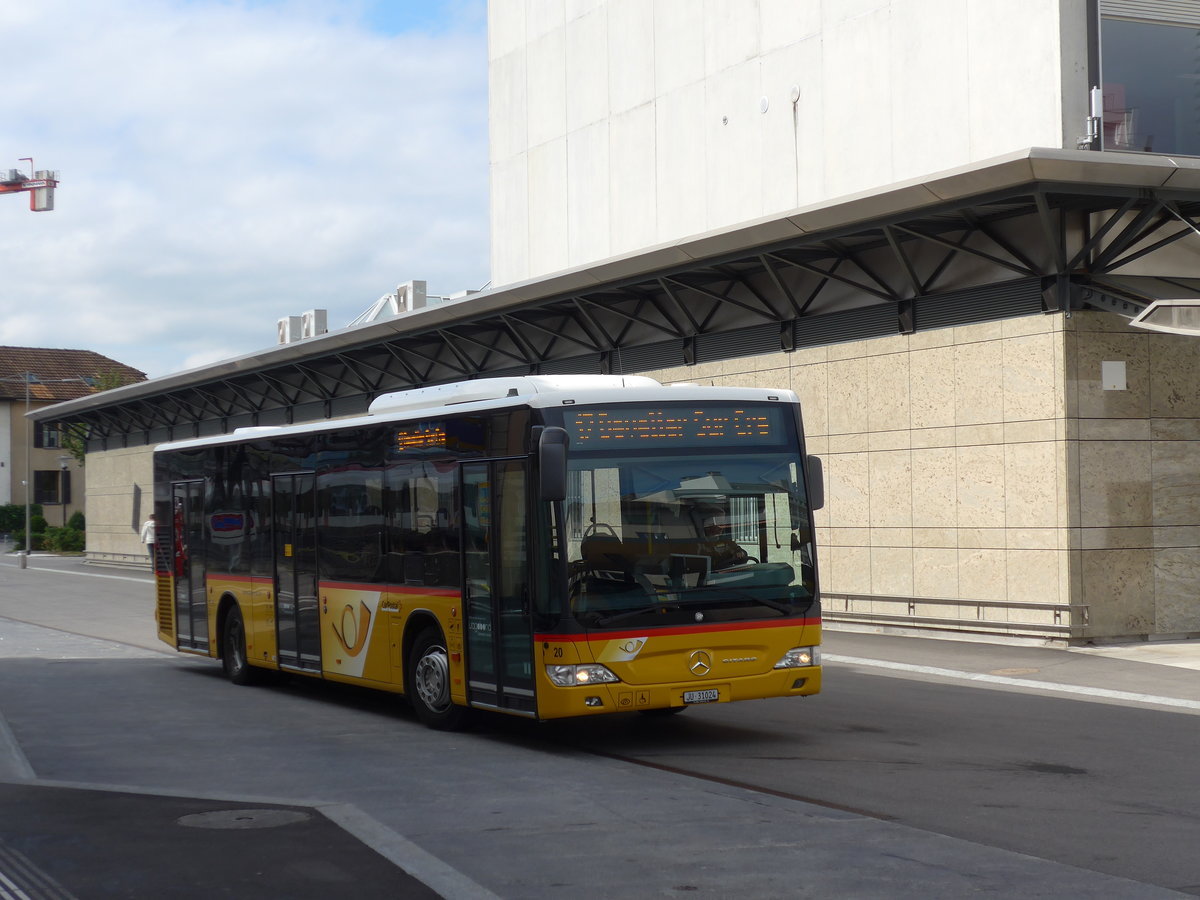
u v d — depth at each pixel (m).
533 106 34.94
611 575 11.18
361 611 14.24
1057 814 8.77
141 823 8.63
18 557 69.12
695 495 11.56
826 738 12.14
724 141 28.27
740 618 11.53
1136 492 19.25
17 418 91.75
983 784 9.84
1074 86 20.66
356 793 9.70
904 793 9.52
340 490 14.75
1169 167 17.41
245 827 8.47
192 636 18.86
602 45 32.22
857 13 24.72
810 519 11.98
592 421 11.38
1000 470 19.92
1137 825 8.44
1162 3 21.02
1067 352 18.92
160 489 20.14
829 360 23.03
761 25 27.16
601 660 11.04
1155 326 16.48
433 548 12.85
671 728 12.92
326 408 41.59
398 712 14.66
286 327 46.12
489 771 10.62
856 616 22.41
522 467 11.45
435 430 12.85
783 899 6.71
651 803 9.16
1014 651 18.81
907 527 21.53
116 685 17.47
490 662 11.95
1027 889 6.86
